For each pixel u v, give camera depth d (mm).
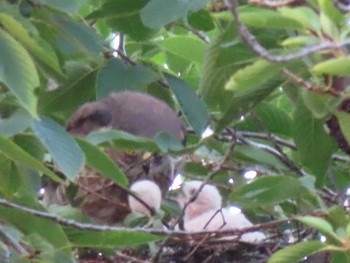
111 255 6375
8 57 4707
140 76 7039
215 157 7699
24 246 5371
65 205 7547
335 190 7426
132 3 6965
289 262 4949
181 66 8594
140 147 6172
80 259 6453
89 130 8523
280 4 4508
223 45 6145
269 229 6855
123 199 7711
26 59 4715
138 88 7094
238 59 6188
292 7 4492
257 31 6070
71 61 7207
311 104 5090
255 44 4293
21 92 4699
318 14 4324
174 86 6988
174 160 7938
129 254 6957
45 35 6207
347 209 6613
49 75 6699
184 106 6926
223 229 6414
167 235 5742
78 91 7488
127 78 7023
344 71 4121
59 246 5293
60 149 5070
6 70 4699
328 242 5227
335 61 4078
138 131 8562
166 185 7969
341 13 4164
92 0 7551
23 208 5328
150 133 8562
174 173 7980
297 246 4895
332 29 4148
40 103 7480
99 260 6422
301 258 4941
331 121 6832
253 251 7012
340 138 6863
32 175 5812
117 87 7000
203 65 6863
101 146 6168
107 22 7305
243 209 7523
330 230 4797
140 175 7930
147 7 5980
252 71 4254
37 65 6523
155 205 7035
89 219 6949
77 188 7738
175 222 7137
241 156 7219
